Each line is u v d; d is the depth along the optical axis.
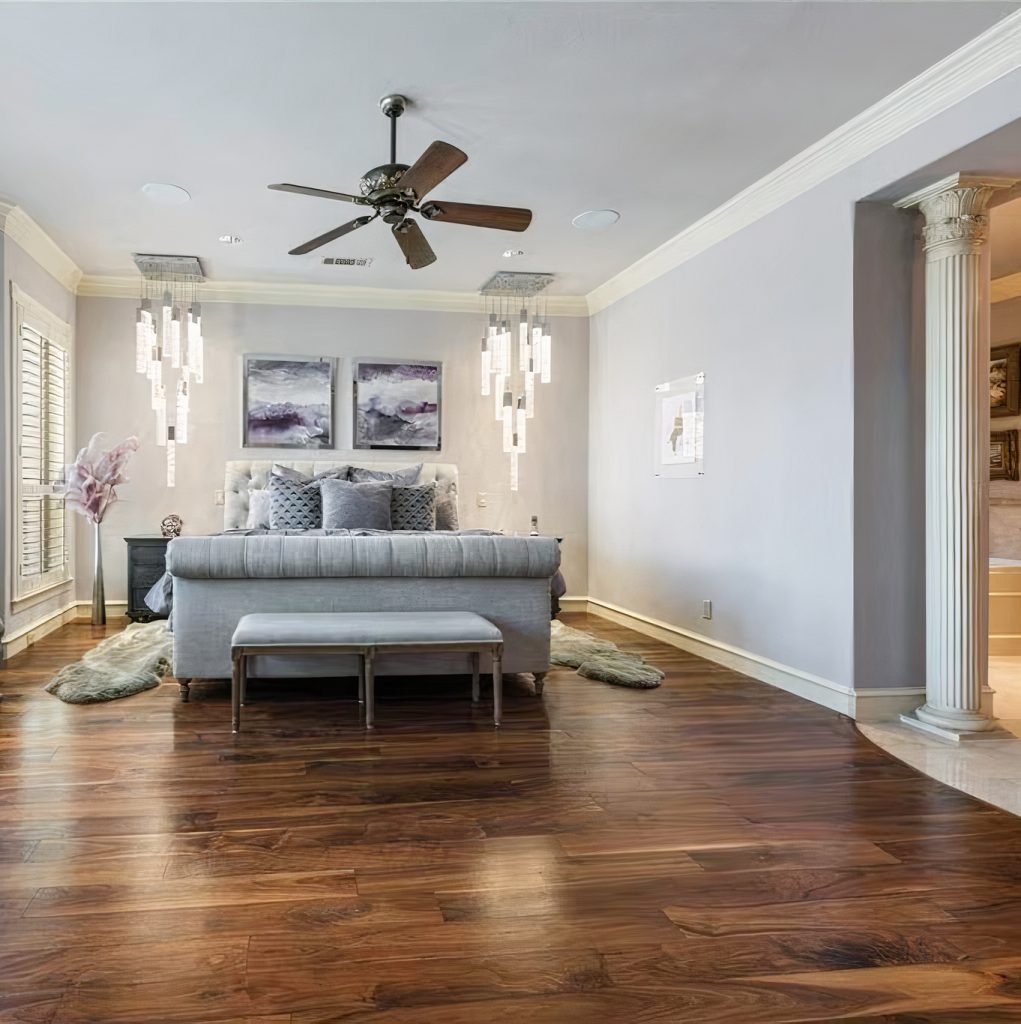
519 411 6.47
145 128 3.74
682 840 2.38
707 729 3.58
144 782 2.83
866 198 3.73
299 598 4.04
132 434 6.55
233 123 3.68
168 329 6.11
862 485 3.80
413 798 2.71
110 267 6.12
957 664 3.54
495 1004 1.59
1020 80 2.92
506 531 7.13
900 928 1.89
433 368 7.00
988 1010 1.59
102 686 4.07
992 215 4.60
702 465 5.17
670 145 3.92
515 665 4.21
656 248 5.61
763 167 4.18
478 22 2.88
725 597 4.91
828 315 3.95
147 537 6.23
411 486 6.05
